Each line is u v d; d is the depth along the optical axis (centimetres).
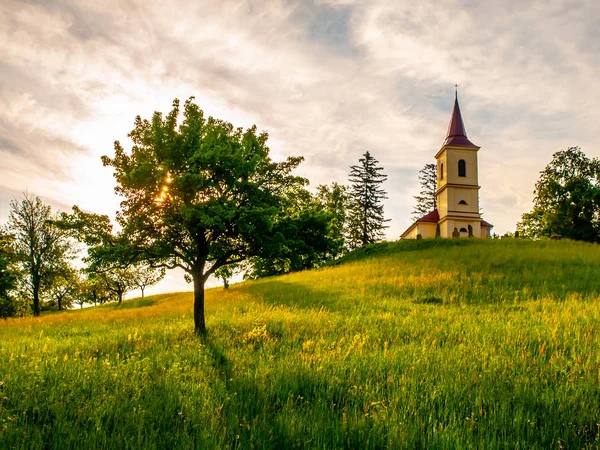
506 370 749
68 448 472
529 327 1182
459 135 6144
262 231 1442
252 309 1881
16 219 3503
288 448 483
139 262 1495
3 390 660
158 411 573
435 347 977
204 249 1446
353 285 2508
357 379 718
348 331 1241
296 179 1594
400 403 611
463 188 5891
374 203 6881
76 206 1461
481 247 3666
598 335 1014
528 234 5409
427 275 2608
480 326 1263
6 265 3353
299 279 3216
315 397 655
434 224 6116
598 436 498
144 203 1393
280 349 1000
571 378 696
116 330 1535
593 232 4709
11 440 481
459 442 488
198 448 462
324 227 1609
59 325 1906
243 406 607
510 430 525
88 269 1438
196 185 1311
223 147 1384
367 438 500
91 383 700
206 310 1997
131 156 1453
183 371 805
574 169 5028
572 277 2300
